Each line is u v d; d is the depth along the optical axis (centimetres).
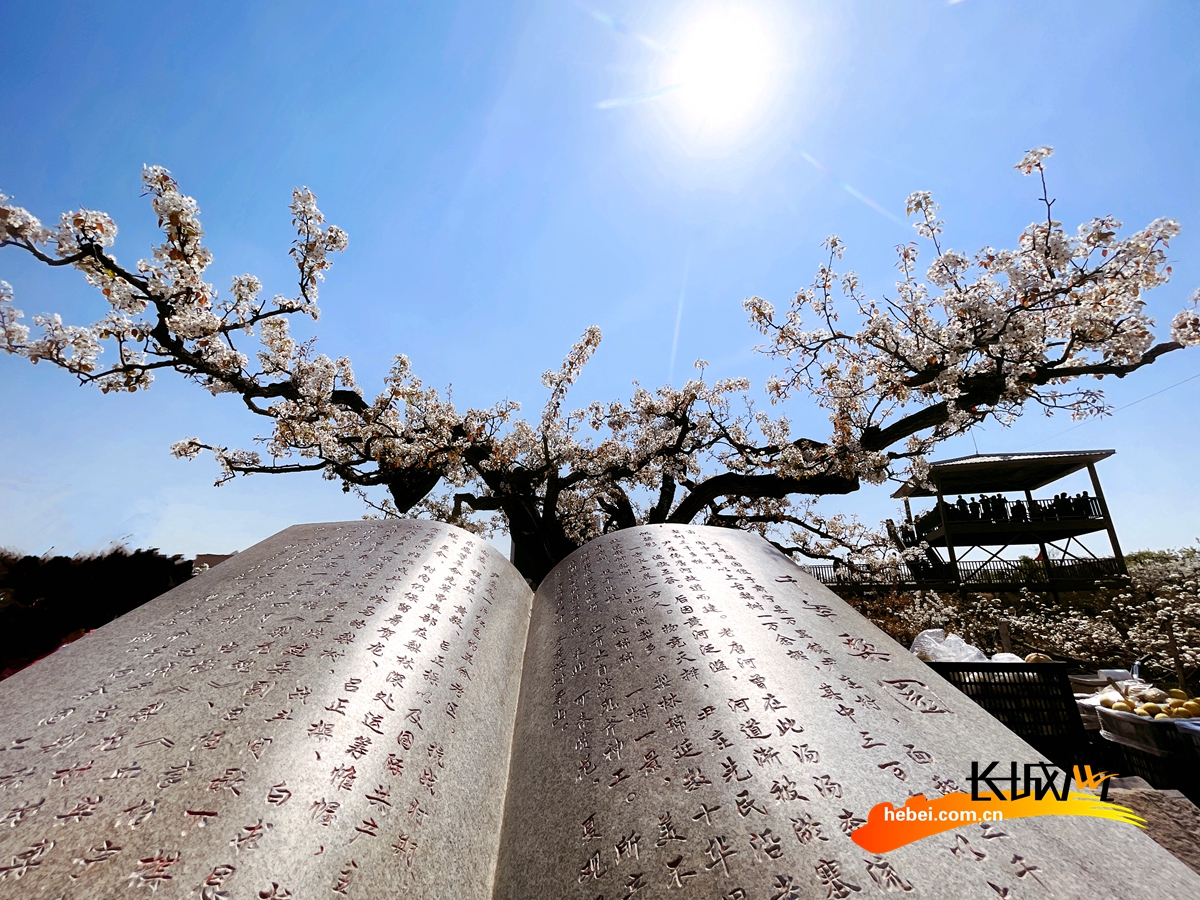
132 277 644
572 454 1208
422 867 162
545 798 196
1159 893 133
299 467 1065
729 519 1237
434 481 1112
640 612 318
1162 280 702
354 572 350
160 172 632
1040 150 736
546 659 306
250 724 195
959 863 142
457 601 340
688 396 1238
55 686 219
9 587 231
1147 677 1062
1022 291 748
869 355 993
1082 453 1664
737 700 219
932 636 471
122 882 135
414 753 203
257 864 144
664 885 148
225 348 845
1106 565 1561
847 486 982
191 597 308
